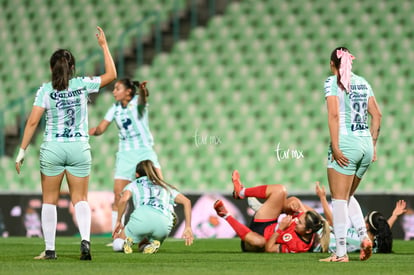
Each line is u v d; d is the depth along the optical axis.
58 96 21.38
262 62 66.19
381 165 58.66
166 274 17.62
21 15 74.56
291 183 57.44
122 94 33.53
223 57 66.69
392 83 64.44
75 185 22.05
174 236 43.44
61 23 72.50
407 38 68.00
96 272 18.02
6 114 63.81
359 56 66.25
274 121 61.59
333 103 21.25
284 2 70.62
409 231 42.50
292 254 27.06
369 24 69.00
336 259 22.47
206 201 43.91
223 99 63.34
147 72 66.31
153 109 62.75
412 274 18.06
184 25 70.25
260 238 28.36
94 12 72.25
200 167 58.22
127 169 33.69
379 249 28.59
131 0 72.31
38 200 44.28
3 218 44.12
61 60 21.38
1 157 59.75
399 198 42.84
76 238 41.38
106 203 44.28
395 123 61.69
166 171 58.06
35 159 59.56
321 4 70.38
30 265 20.09
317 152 59.31
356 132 21.47
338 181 21.69
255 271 18.70
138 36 66.94
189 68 66.25
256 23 69.44
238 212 43.66
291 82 64.25
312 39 67.81
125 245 27.02
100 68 66.19
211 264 21.23
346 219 21.98
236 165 58.38
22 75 69.56
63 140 21.52
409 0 70.38
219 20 69.88
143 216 27.00
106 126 34.06
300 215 28.50
